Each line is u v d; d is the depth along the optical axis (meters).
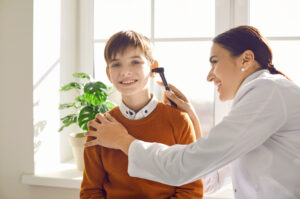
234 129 0.65
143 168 0.73
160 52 1.47
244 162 0.74
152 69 0.93
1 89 1.33
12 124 1.33
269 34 1.35
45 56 1.36
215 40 0.80
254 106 0.65
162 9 1.46
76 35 1.58
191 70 1.44
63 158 1.54
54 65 1.42
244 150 0.66
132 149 0.75
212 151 0.66
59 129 1.38
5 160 1.35
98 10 1.55
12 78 1.31
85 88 1.26
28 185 1.34
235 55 0.76
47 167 1.41
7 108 1.33
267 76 0.72
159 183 0.83
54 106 1.44
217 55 0.78
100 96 1.26
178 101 0.97
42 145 1.36
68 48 1.52
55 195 1.32
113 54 0.83
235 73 0.77
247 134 0.65
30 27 1.28
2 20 1.31
